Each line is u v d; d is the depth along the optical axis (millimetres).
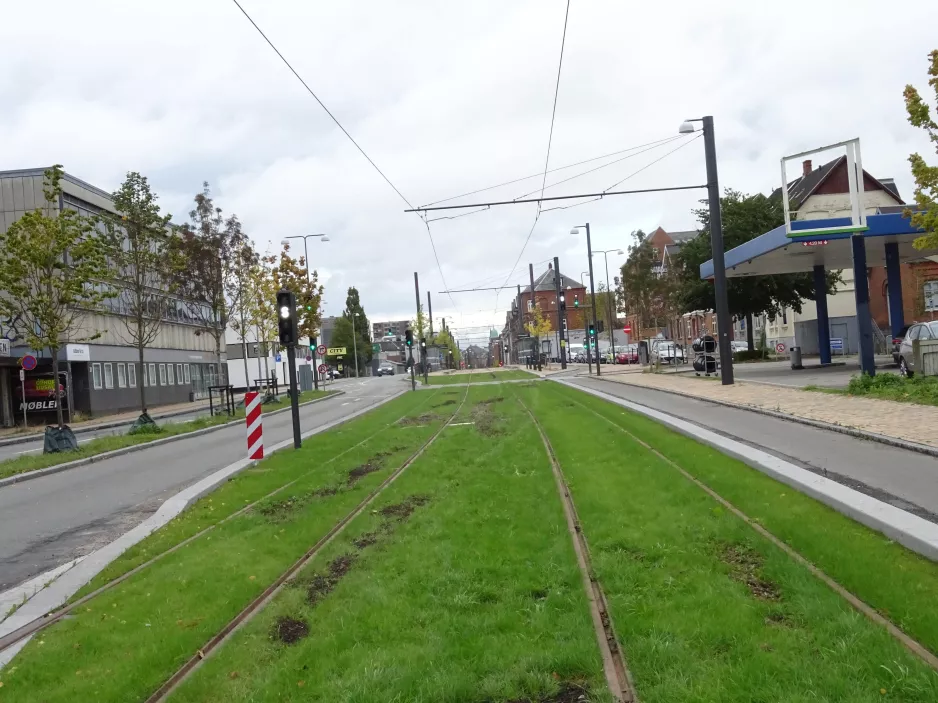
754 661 4371
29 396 38406
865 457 10695
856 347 50250
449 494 10344
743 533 7141
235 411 32344
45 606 6609
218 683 4738
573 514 8828
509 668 4652
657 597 5707
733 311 47656
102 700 4562
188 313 53875
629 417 19031
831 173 47594
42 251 21250
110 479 15203
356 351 106875
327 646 5152
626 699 4203
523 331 93750
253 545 8188
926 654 4355
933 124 17000
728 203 48531
